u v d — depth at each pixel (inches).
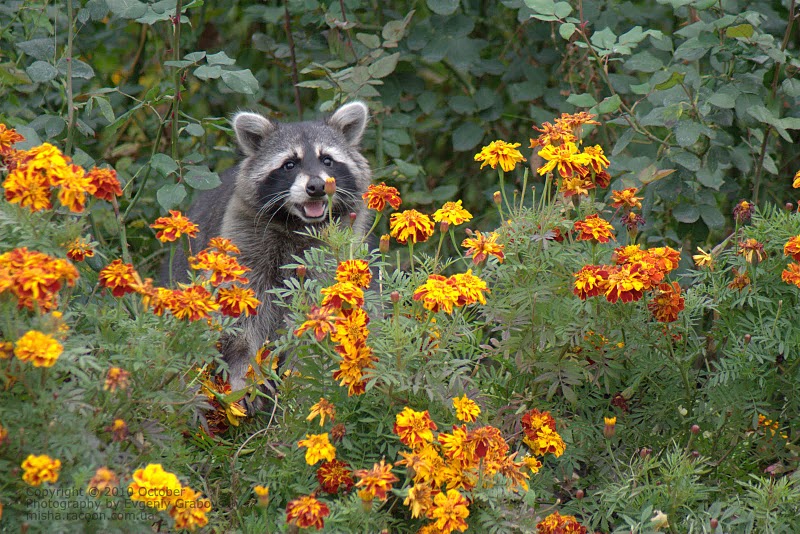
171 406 257.4
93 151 520.4
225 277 256.2
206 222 457.7
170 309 246.4
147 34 554.6
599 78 490.9
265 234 433.1
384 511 265.3
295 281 292.0
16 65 436.8
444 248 517.0
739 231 328.5
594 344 304.8
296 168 437.1
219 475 297.0
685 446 314.5
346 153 454.3
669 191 391.5
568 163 291.4
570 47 474.6
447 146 563.5
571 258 300.2
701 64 443.8
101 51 543.2
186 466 271.6
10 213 240.8
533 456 295.4
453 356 323.0
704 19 422.3
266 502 247.8
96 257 359.6
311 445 256.2
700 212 398.3
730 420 306.2
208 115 566.3
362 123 464.8
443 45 488.1
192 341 256.4
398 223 279.4
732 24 385.1
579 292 278.2
